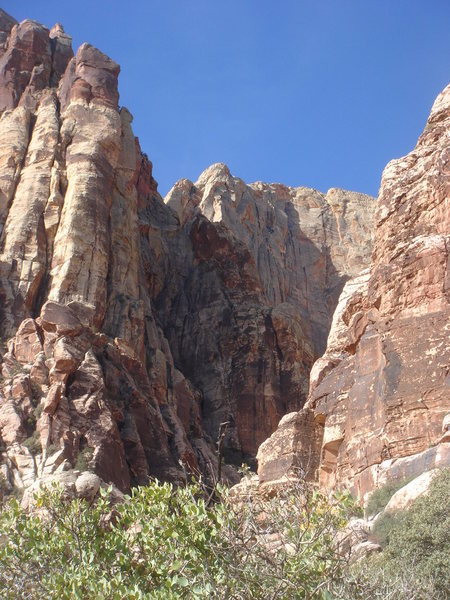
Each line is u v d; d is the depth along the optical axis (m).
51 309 54.78
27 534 15.29
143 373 57.03
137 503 14.70
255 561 13.01
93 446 46.31
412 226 34.59
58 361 50.41
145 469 49.69
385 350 30.69
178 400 62.91
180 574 13.21
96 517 15.29
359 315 35.22
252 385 70.25
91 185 64.81
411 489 23.16
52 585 13.92
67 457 45.00
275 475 35.53
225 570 12.89
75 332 54.00
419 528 19.52
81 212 62.66
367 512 25.48
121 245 65.50
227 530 13.24
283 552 12.96
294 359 72.94
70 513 15.49
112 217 66.62
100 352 55.00
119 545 14.49
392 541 19.83
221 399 69.31
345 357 40.19
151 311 69.62
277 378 71.50
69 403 48.66
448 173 34.22
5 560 14.90
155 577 13.81
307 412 36.88
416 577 17.19
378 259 35.69
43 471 43.72
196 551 13.27
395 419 28.92
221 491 14.23
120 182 69.38
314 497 13.92
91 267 60.22
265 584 12.71
